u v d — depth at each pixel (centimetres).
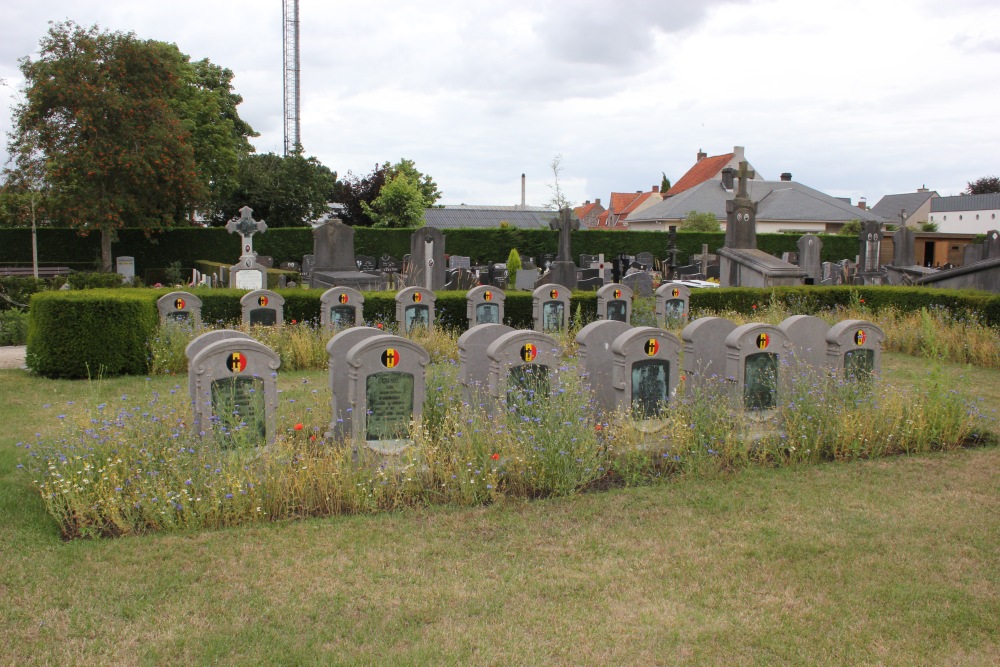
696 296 1805
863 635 465
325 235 2152
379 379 743
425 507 655
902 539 600
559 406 761
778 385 895
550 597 507
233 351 695
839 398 874
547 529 615
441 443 750
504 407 789
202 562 545
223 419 689
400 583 522
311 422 863
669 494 693
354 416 737
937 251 4566
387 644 450
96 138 2969
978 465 782
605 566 551
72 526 600
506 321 1712
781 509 661
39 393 1070
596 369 914
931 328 1279
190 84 3794
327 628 465
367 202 5191
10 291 2036
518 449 710
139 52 3042
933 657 443
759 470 761
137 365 1217
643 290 2247
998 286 1742
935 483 728
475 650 446
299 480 651
